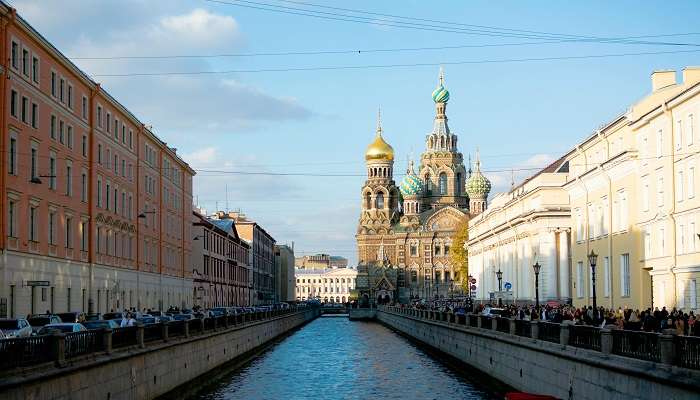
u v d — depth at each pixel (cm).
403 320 11312
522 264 9425
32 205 5631
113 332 3450
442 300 16562
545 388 3797
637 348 2802
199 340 5109
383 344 9200
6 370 2478
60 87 6209
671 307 5181
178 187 10419
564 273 8344
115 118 7631
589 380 3192
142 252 8562
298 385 5206
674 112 5166
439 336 7444
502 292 10619
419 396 4638
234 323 6812
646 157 5572
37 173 5722
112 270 7456
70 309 6388
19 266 5381
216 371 5625
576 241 7200
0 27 5072
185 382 4700
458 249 16550
